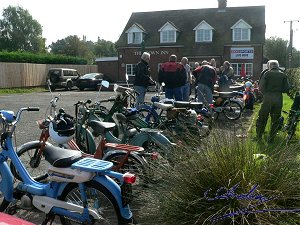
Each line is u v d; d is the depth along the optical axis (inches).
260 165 155.3
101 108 335.6
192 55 1628.9
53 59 1534.2
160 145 207.3
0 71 1184.8
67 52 3208.7
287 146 167.3
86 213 153.9
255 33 1611.7
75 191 161.2
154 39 1701.5
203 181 151.6
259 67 1592.0
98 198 157.8
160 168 164.6
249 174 151.6
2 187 177.2
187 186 151.4
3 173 177.2
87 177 152.0
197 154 158.7
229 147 159.8
